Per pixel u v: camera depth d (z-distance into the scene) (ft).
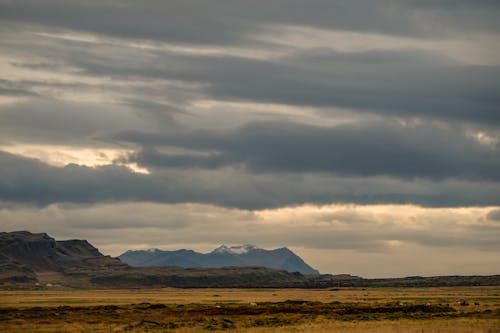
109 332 320.09
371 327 320.29
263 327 337.31
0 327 348.18
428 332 286.05
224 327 342.03
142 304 586.45
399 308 487.61
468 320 367.04
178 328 337.11
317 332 293.64
